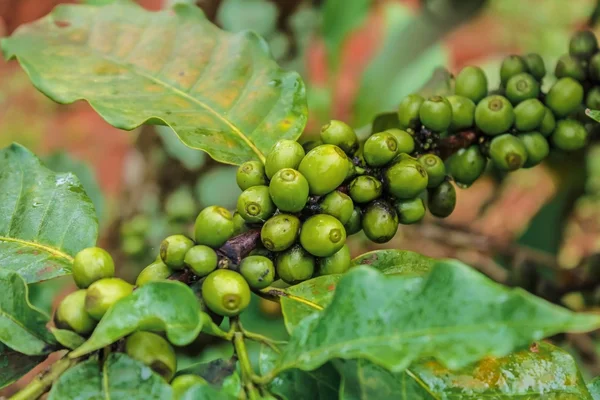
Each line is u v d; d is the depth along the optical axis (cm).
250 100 45
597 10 68
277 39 88
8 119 152
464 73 45
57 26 47
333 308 34
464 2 80
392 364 33
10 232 41
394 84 87
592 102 46
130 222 80
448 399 37
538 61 46
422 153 44
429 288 33
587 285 60
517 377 38
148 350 35
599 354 70
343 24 89
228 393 34
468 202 97
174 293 35
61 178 42
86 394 34
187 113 44
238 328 37
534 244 77
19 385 68
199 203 82
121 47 46
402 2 117
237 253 38
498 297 32
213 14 81
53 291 71
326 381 37
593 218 86
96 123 151
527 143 45
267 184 39
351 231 41
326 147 38
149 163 82
